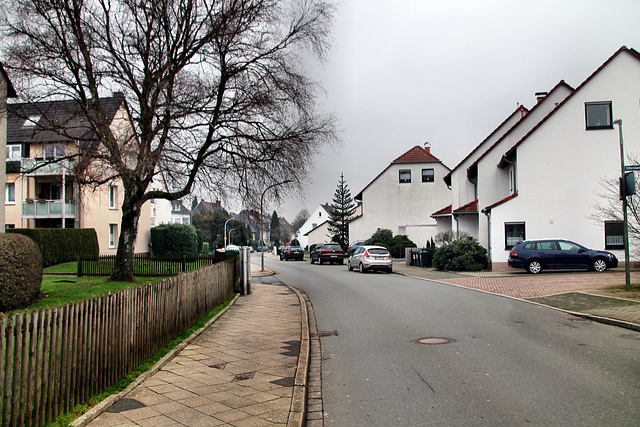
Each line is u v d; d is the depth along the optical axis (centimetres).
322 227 8050
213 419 512
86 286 1698
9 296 1127
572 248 2211
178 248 4509
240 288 1767
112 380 614
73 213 3497
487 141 3195
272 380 663
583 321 1082
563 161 2453
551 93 2778
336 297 1672
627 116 2412
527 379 648
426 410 546
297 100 1717
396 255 4462
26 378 436
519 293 1575
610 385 612
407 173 5044
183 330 960
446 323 1091
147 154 1486
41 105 1641
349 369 744
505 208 2489
